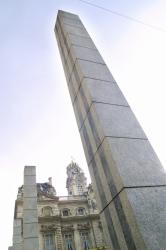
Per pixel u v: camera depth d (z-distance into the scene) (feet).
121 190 10.68
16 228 64.13
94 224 109.81
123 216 10.42
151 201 10.15
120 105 15.49
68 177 212.84
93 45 21.59
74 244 101.45
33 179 45.09
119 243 10.70
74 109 19.38
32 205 40.32
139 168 11.56
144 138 13.53
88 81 16.44
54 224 102.58
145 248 8.53
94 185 14.33
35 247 35.01
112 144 12.39
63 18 24.68
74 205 117.19
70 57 20.51
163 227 9.27
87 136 15.89
